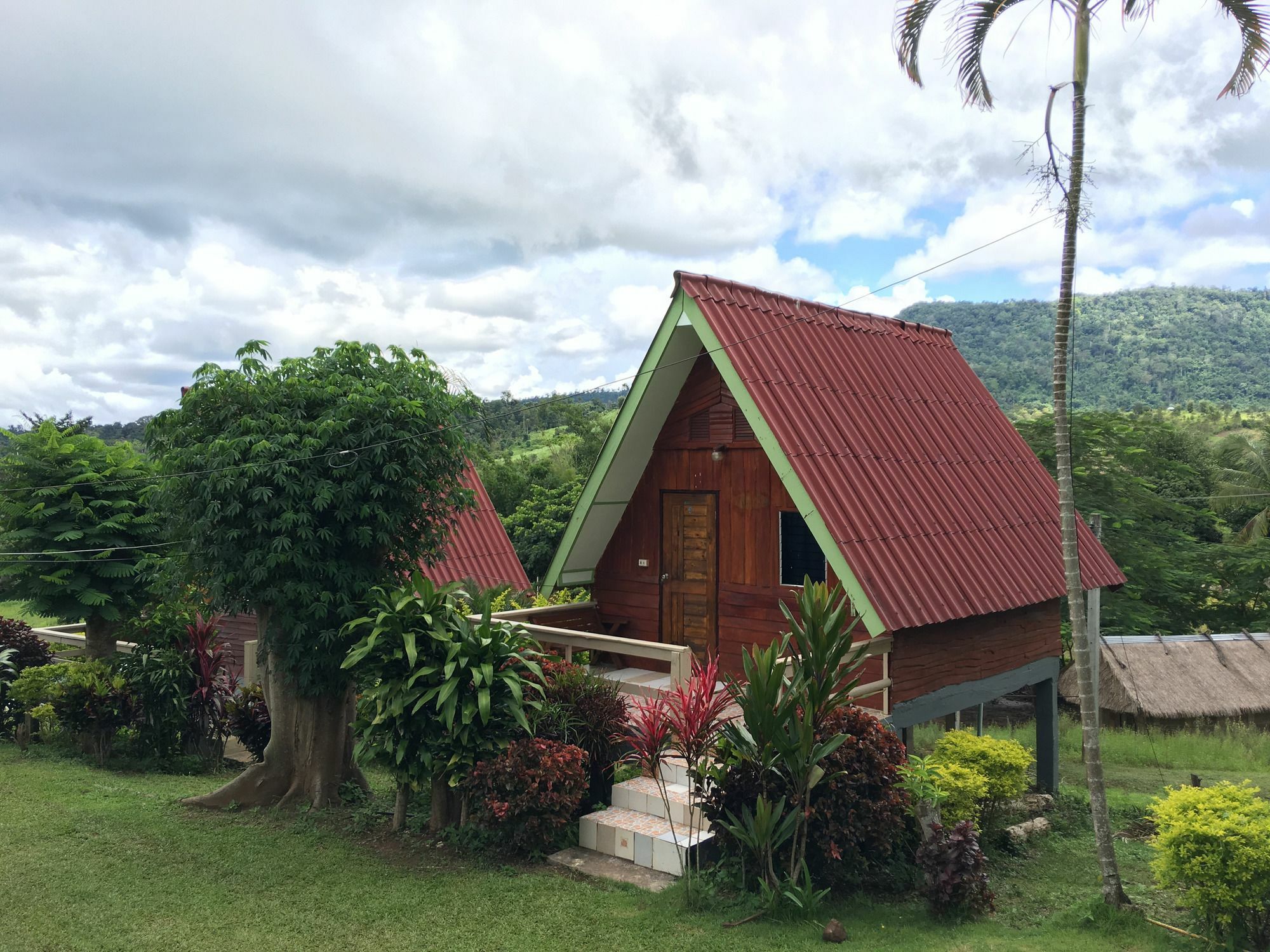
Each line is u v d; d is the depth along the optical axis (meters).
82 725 12.24
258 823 9.25
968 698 11.34
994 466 13.09
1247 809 7.17
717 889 7.49
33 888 7.24
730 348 10.57
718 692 8.95
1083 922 7.54
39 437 14.73
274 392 9.41
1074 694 23.50
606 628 13.52
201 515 9.23
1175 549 30.84
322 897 7.25
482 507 20.03
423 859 8.26
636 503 13.20
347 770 10.29
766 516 11.70
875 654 9.77
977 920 7.50
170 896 7.18
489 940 6.50
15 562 13.94
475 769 8.20
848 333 13.13
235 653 16.53
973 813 9.72
